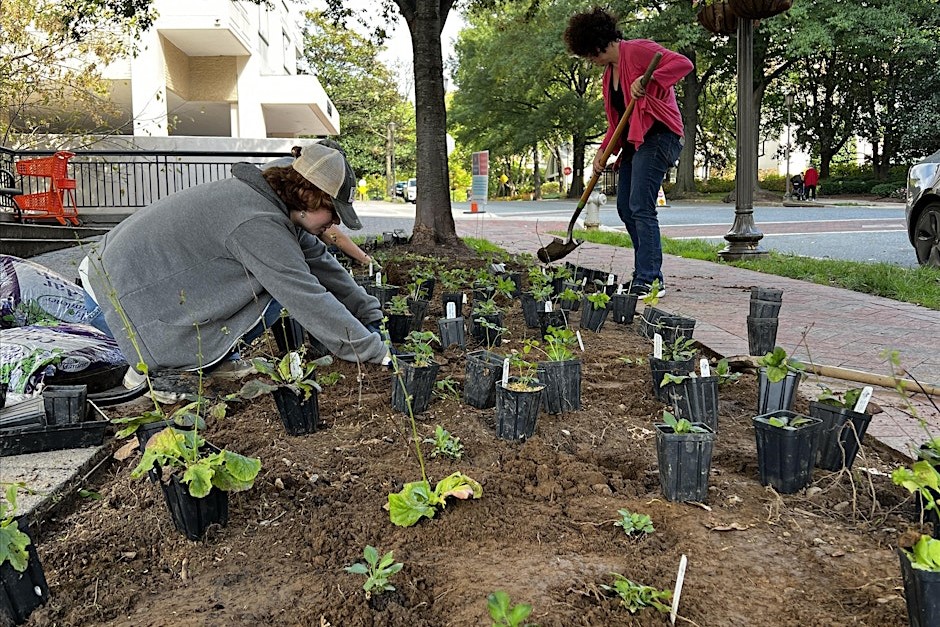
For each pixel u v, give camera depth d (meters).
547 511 2.37
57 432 2.85
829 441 2.69
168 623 1.83
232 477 2.19
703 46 31.78
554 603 1.85
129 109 22.91
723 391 3.69
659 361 3.40
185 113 25.36
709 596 1.91
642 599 1.84
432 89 8.91
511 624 1.47
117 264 3.32
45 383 3.22
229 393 3.46
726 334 4.82
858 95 35.41
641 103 5.52
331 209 3.37
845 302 6.12
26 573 1.90
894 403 3.47
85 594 1.99
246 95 22.39
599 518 2.32
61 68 15.31
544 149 58.88
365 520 2.29
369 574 1.98
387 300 5.27
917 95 33.97
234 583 2.02
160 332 3.33
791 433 2.46
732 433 3.11
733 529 2.25
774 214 20.89
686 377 3.12
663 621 1.79
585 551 2.13
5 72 13.88
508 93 41.09
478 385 3.32
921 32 29.27
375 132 52.50
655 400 3.45
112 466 2.85
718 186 41.03
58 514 2.47
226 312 3.37
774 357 3.01
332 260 3.79
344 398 3.45
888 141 35.75
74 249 9.83
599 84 44.50
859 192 34.94
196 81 22.31
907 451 2.83
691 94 34.16
